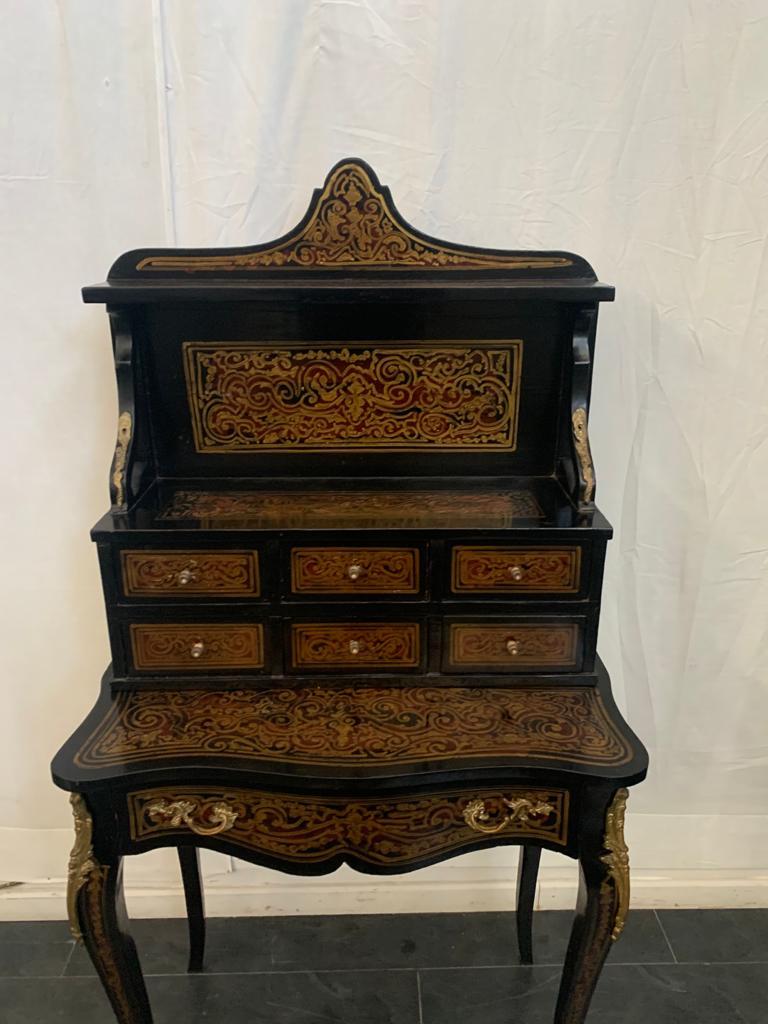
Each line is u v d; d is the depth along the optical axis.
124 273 1.09
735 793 1.67
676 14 1.22
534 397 1.23
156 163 1.28
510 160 1.29
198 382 1.21
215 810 1.04
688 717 1.62
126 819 1.04
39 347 1.36
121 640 1.13
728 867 1.73
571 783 1.02
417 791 1.02
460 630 1.13
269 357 1.20
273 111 1.26
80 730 1.06
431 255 1.11
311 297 1.06
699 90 1.25
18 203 1.29
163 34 1.21
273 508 1.18
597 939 1.08
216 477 1.27
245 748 1.02
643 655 1.57
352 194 1.08
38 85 1.24
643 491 1.48
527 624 1.13
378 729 1.06
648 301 1.36
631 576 1.53
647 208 1.31
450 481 1.27
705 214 1.31
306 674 1.15
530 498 1.21
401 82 1.25
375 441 1.26
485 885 1.72
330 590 1.11
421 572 1.10
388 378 1.22
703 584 1.52
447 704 1.12
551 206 1.31
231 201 1.30
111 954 1.10
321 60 1.23
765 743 1.63
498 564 1.10
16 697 1.57
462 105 1.26
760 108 1.26
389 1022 1.48
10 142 1.26
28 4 1.20
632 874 1.74
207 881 1.71
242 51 1.23
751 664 1.57
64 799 1.65
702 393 1.41
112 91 1.24
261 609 1.12
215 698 1.13
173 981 1.56
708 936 1.67
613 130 1.27
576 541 1.09
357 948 1.64
